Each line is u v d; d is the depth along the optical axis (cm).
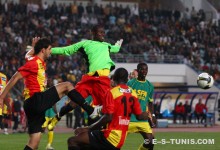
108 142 1392
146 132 1848
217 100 4562
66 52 1659
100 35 1675
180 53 5734
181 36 6034
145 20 6194
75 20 5806
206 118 4334
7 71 4462
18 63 4744
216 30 6312
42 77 1498
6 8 5591
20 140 2819
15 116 3566
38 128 1497
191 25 6256
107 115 1375
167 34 5978
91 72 1641
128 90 1412
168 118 4338
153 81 5453
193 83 5522
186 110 4309
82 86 1638
